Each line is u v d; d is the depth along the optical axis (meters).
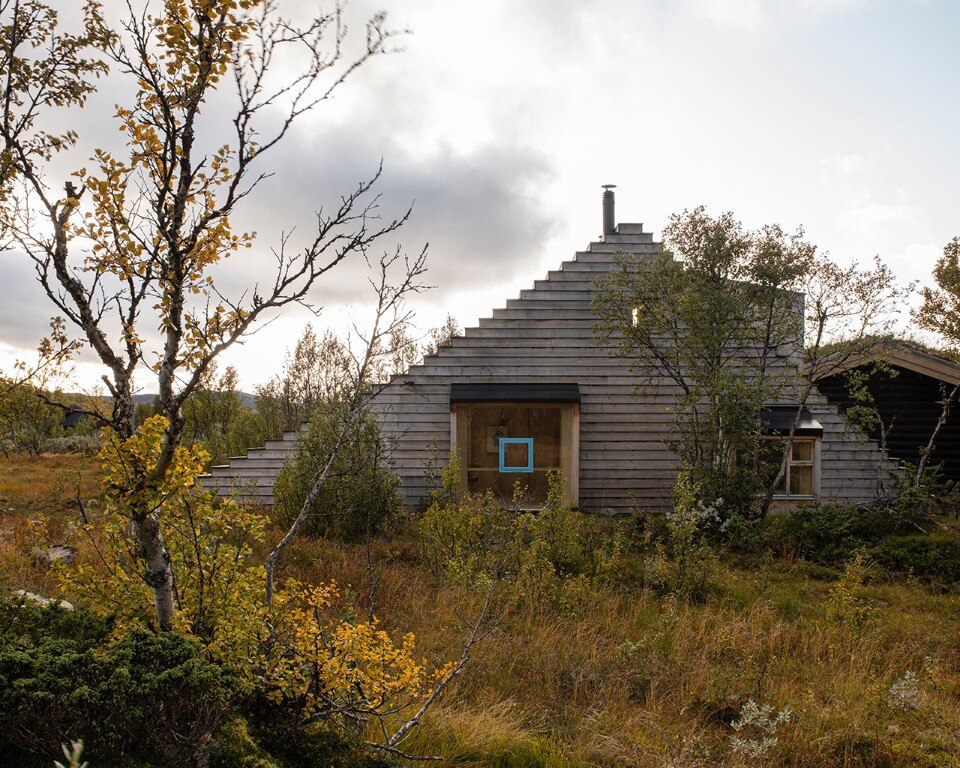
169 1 3.42
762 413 14.66
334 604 7.66
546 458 14.98
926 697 5.96
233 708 3.54
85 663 3.17
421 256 4.96
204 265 3.79
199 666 3.22
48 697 2.91
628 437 15.12
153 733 3.07
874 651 7.09
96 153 3.54
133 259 3.60
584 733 5.19
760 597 9.07
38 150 5.54
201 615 3.94
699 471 12.68
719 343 12.80
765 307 13.11
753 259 12.88
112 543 4.21
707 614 7.96
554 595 8.45
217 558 4.25
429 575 9.57
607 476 15.09
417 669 4.06
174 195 3.53
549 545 10.22
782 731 5.33
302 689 3.82
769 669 6.58
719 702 5.90
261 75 3.60
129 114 3.55
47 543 9.08
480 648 6.67
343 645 3.90
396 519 12.35
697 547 10.30
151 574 3.70
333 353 24.94
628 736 5.10
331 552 10.37
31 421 22.42
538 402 14.58
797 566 10.89
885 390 16.69
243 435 20.61
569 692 6.07
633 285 13.62
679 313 12.84
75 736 2.92
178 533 4.24
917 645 7.38
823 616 8.53
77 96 5.69
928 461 16.47
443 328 22.25
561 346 15.27
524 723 5.38
